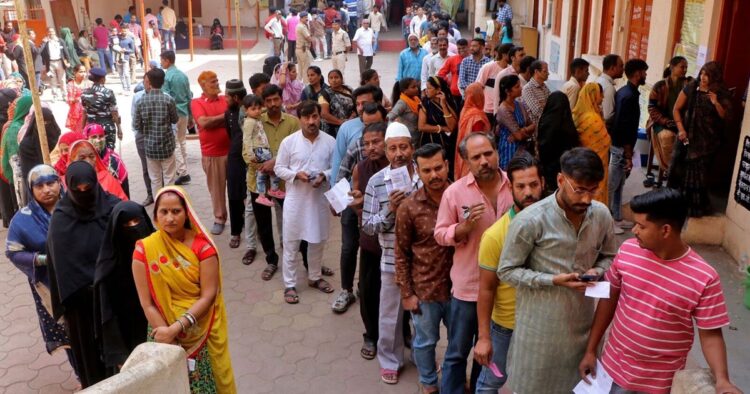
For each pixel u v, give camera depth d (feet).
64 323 14.74
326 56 79.10
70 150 17.13
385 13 101.96
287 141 19.22
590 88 20.85
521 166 10.92
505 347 12.21
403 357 16.28
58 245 13.61
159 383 9.54
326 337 17.98
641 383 9.77
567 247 10.21
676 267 9.25
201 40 90.89
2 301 20.76
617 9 38.78
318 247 20.25
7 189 26.45
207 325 12.26
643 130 28.14
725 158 24.12
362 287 16.25
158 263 11.80
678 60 24.03
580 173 9.52
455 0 98.58
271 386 15.79
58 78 57.31
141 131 27.07
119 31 67.56
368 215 14.67
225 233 25.59
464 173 19.40
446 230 12.25
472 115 22.20
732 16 23.29
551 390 10.91
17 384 16.44
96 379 14.46
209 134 24.41
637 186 26.73
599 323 10.44
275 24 72.54
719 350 8.98
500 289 11.97
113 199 14.42
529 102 23.61
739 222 19.95
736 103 23.66
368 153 15.92
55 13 77.05
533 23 66.95
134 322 13.38
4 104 28.45
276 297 20.33
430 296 13.29
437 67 39.99
